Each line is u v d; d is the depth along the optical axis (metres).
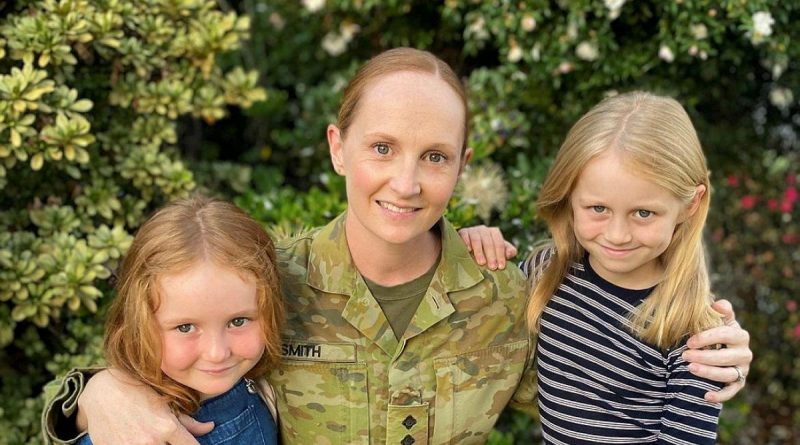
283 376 1.76
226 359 1.57
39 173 2.60
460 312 1.76
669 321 1.67
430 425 1.76
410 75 1.53
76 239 2.55
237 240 1.57
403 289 1.72
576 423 1.75
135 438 1.55
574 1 2.99
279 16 4.10
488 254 1.81
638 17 3.08
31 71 2.33
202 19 2.90
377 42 3.89
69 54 2.49
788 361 3.62
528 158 3.39
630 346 1.70
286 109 4.17
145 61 2.72
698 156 1.66
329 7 3.66
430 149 1.52
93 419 1.60
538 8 3.05
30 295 2.38
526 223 2.70
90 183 2.67
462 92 1.59
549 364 1.79
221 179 3.35
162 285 1.53
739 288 3.66
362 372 1.73
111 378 1.65
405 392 1.72
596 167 1.62
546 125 3.40
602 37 3.03
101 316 2.59
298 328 1.74
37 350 2.55
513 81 3.29
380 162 1.53
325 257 1.73
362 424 1.74
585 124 1.70
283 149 4.11
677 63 3.19
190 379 1.60
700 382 1.63
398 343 1.73
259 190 3.58
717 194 3.58
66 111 2.43
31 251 2.44
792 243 3.58
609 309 1.74
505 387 1.83
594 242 1.68
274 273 1.62
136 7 2.75
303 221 2.70
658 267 1.75
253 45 4.18
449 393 1.76
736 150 3.58
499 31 3.12
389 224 1.55
